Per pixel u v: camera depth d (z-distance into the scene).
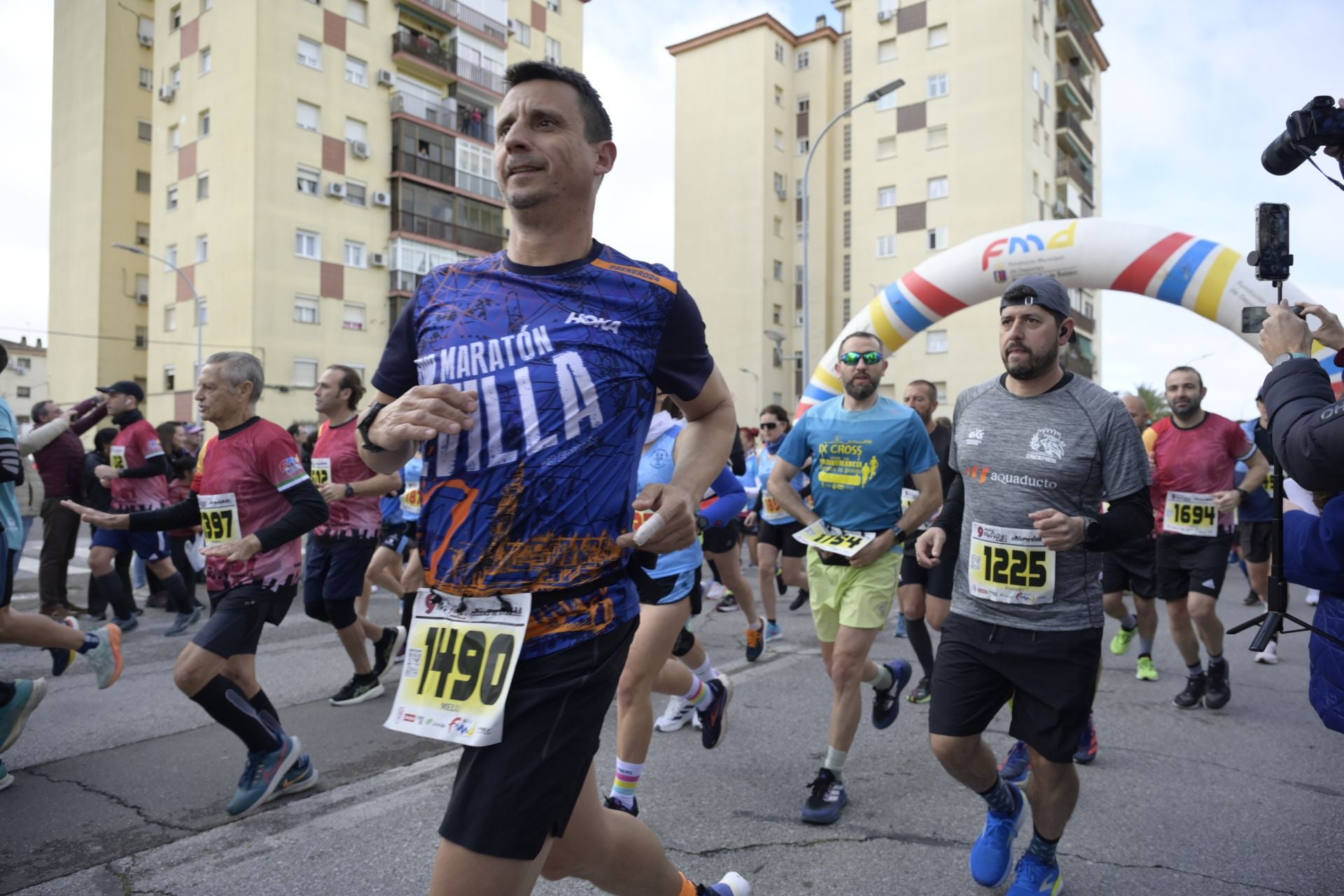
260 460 3.63
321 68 28.00
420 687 1.70
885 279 35.28
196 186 28.22
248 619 3.54
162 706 5.14
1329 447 2.09
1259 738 4.68
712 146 41.72
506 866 1.56
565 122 1.78
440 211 31.27
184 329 28.77
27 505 7.52
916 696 5.39
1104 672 6.29
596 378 1.68
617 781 3.46
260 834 3.33
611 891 1.98
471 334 1.72
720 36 41.41
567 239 1.80
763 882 2.97
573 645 1.65
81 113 34.53
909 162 34.78
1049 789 2.76
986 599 2.87
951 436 3.20
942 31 34.25
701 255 41.75
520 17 34.84
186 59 28.52
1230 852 3.22
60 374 35.38
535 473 1.64
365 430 1.85
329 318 28.16
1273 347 2.42
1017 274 9.16
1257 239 2.59
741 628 7.93
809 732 4.70
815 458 4.07
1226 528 5.34
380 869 3.04
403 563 6.84
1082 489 2.83
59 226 35.50
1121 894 2.89
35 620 4.14
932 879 3.00
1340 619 2.50
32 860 3.11
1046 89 35.53
